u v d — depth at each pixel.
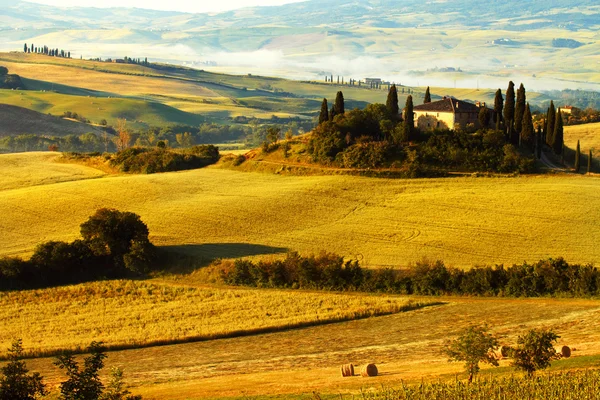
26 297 164.88
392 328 135.88
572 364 100.94
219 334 136.25
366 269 168.75
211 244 194.38
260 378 110.75
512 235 188.12
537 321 133.75
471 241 185.62
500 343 117.62
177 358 125.50
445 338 127.75
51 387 109.19
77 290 167.75
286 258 173.88
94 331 140.75
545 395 86.44
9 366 84.25
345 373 107.81
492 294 154.38
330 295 158.12
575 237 184.38
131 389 109.12
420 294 158.12
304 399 96.31
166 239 197.88
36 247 183.75
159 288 167.75
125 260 178.88
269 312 147.12
